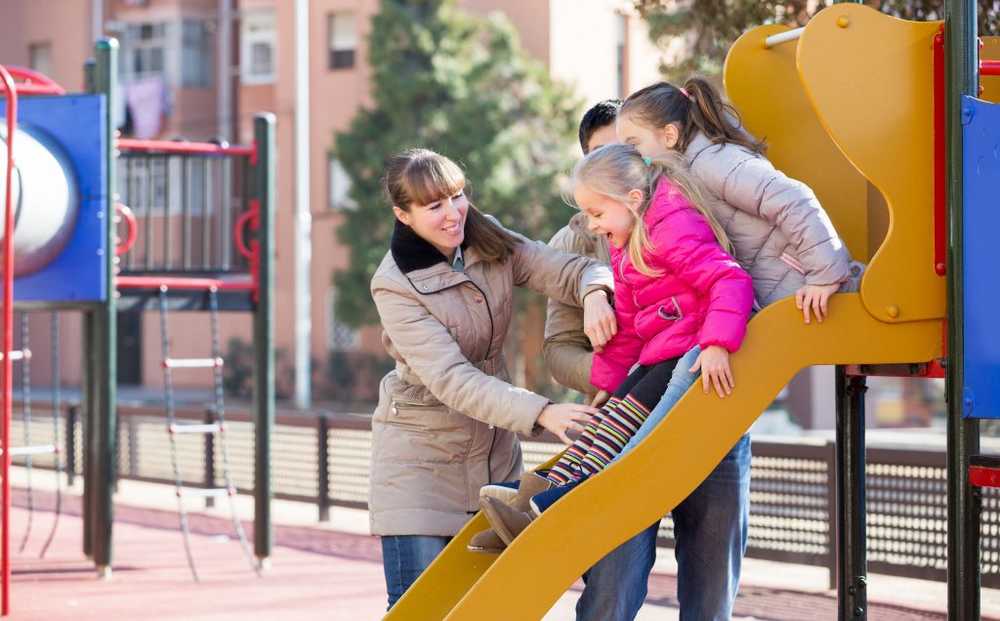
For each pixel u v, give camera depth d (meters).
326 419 13.93
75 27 44.44
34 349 45.56
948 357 4.47
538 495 4.42
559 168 31.47
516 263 5.23
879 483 9.48
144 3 43.72
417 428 5.11
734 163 4.53
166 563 11.31
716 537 4.86
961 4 4.47
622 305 4.74
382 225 33.88
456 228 4.92
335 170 39.53
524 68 32.16
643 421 4.53
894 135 4.52
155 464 16.25
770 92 5.37
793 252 4.55
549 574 4.22
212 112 43.09
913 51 4.55
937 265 4.51
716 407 4.31
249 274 11.39
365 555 11.64
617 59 33.56
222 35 42.84
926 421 30.41
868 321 4.45
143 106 43.00
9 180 8.13
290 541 12.51
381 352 38.88
